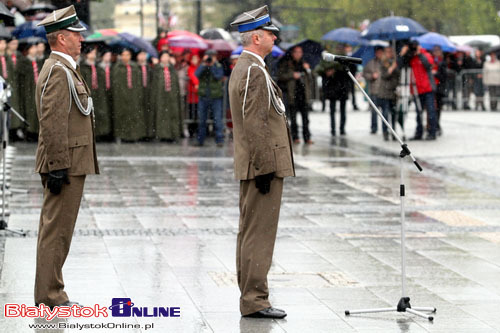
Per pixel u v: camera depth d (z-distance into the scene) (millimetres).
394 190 19188
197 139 29875
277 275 11555
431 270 11898
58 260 9672
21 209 16125
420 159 24906
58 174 9359
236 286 10938
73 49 9586
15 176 20359
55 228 9602
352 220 15570
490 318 9680
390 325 9375
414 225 15141
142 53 28797
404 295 9914
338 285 11062
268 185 9453
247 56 9562
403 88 29672
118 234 14016
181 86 30562
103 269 11680
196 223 15086
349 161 24328
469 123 36562
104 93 28328
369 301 10344
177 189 18906
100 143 28547
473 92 44438
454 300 10414
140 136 28750
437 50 31141
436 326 9352
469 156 25500
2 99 14336
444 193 18859
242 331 9133
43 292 9688
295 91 28578
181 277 11344
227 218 15602
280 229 14648
